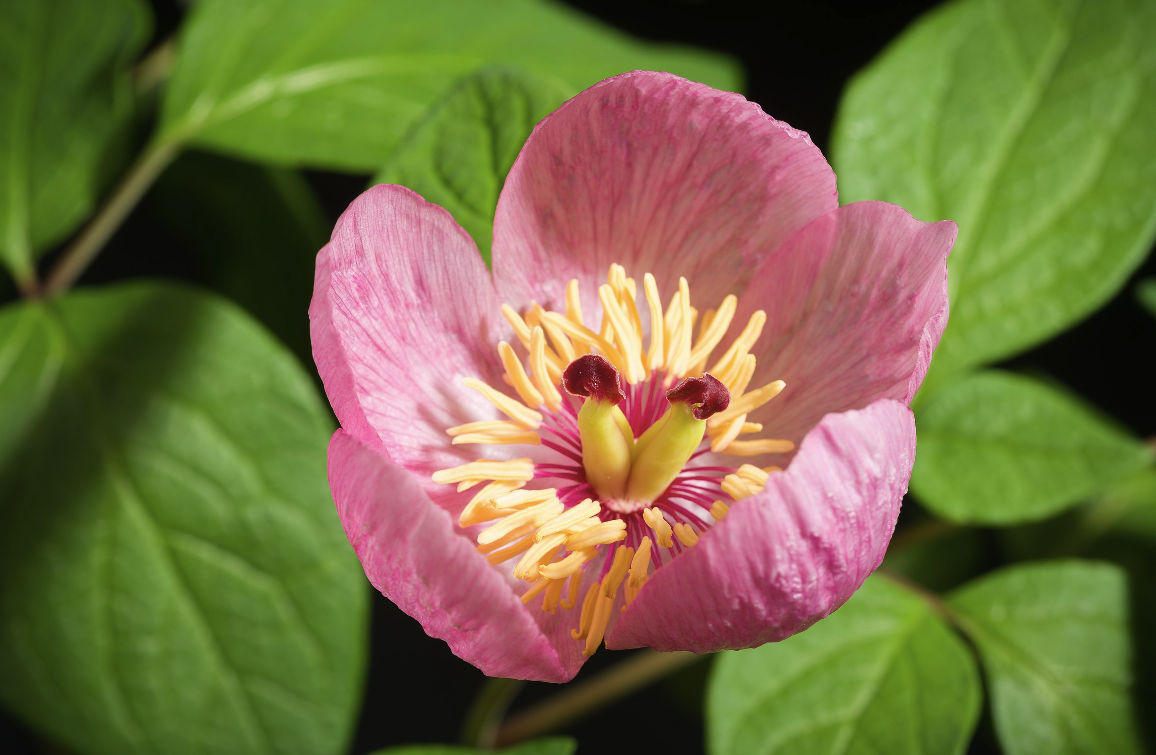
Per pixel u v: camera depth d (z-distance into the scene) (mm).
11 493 503
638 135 470
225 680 500
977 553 586
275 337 579
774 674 503
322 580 503
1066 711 515
